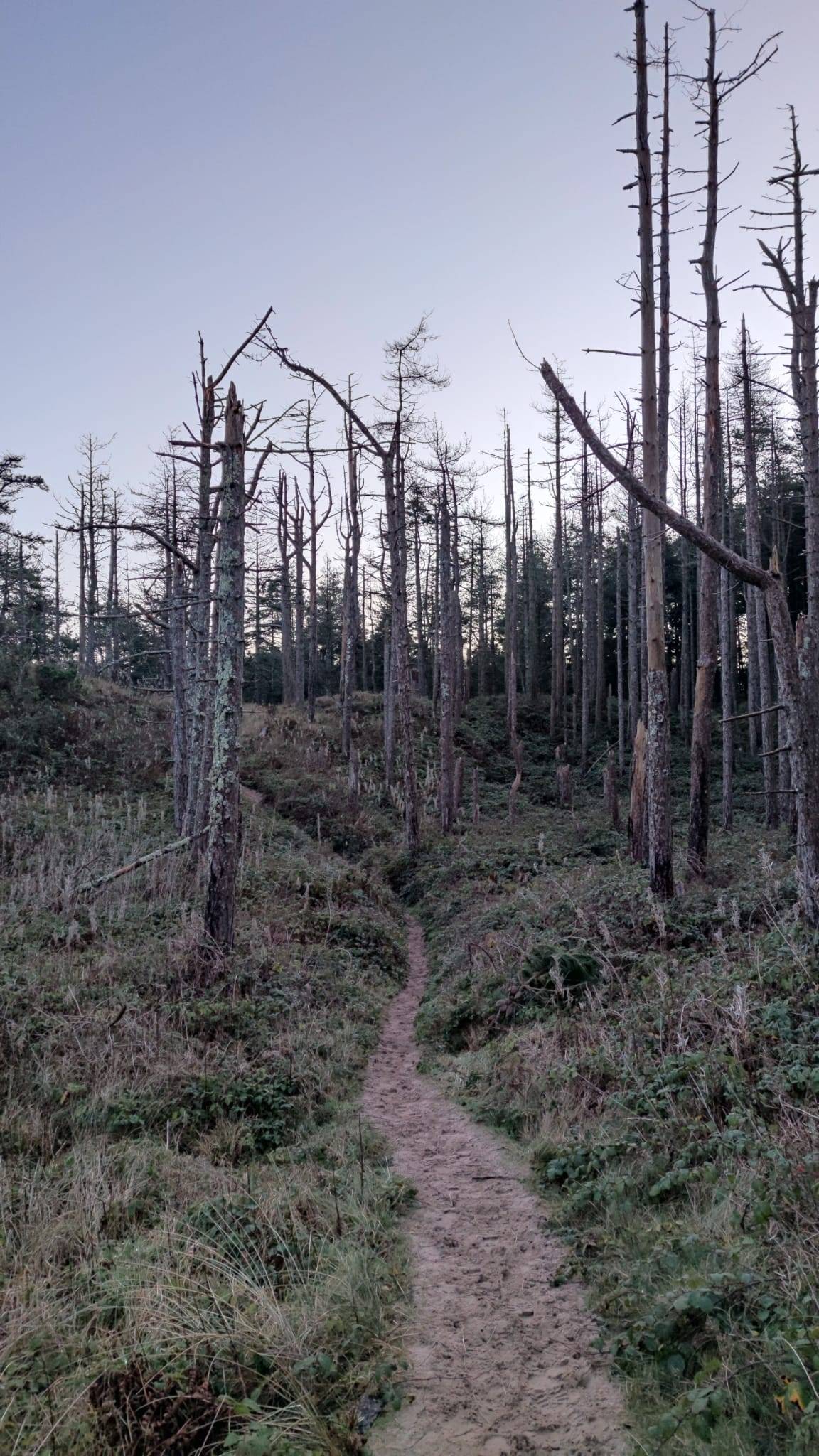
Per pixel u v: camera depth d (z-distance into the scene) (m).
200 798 16.58
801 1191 4.52
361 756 34.34
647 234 13.55
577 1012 9.02
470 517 33.94
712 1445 3.30
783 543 39.22
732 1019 6.89
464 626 58.75
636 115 13.52
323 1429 3.74
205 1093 7.72
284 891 16.06
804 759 8.34
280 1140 7.32
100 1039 8.30
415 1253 5.50
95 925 11.72
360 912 16.22
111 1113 7.16
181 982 10.19
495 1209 6.08
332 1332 4.50
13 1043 8.02
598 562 43.25
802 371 16.62
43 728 27.09
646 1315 4.21
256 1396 3.92
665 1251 4.71
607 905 11.84
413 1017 11.91
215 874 11.34
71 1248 5.27
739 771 35.66
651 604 13.26
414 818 23.16
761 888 11.22
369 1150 7.16
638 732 17.28
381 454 18.56
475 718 43.47
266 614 58.03
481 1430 3.78
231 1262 5.00
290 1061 8.77
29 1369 4.12
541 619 58.97
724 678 26.03
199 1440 3.74
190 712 20.50
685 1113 6.21
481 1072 8.76
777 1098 5.66
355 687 58.12
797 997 7.07
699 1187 5.27
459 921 16.27
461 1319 4.69
